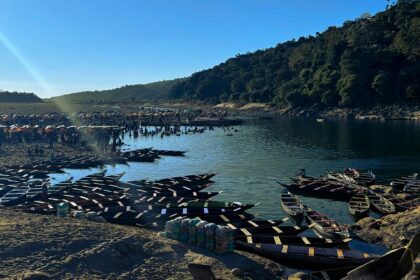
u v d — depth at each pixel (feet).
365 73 591.78
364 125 450.30
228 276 69.15
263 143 309.63
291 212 120.26
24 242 70.64
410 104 537.65
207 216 107.65
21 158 228.84
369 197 138.00
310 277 69.92
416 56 563.07
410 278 54.44
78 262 66.54
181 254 75.87
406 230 94.43
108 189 149.69
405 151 261.85
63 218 92.43
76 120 480.64
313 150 270.67
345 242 87.45
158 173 199.93
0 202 128.67
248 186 166.30
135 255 72.13
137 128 417.08
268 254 81.97
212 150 275.80
